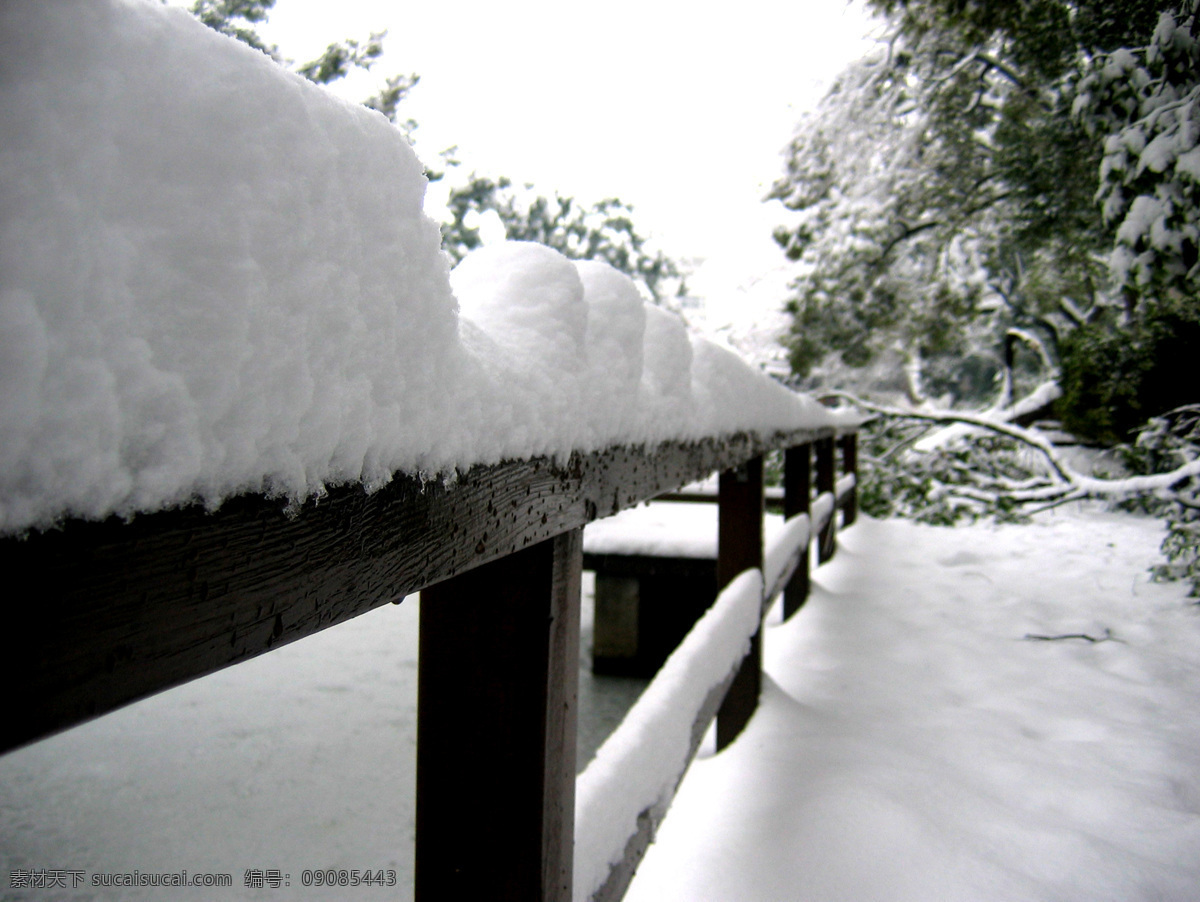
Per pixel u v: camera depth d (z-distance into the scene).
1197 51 4.48
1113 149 4.68
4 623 0.27
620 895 1.18
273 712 3.45
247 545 0.39
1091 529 6.52
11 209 0.27
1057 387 8.36
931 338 9.43
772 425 2.50
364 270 0.46
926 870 1.51
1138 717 2.42
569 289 0.92
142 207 0.32
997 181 7.63
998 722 2.36
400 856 2.26
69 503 0.29
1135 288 4.95
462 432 0.60
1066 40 6.20
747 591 2.22
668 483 1.35
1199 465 4.96
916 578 4.69
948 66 7.54
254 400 0.37
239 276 0.36
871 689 2.68
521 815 0.86
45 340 0.28
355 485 0.47
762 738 2.19
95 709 0.31
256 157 0.38
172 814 2.52
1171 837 1.66
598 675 4.41
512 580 0.88
